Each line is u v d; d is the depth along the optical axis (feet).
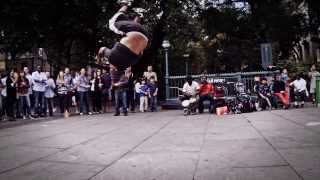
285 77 56.59
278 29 100.48
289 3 104.17
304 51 124.36
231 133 27.84
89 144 25.38
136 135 29.07
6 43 82.84
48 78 53.78
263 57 54.08
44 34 82.69
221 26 102.99
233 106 48.34
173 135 28.17
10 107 48.11
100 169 17.90
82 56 96.32
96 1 78.74
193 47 127.34
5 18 78.33
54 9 79.41
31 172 17.83
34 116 52.01
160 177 15.90
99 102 58.54
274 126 30.81
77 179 16.22
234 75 62.49
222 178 15.25
